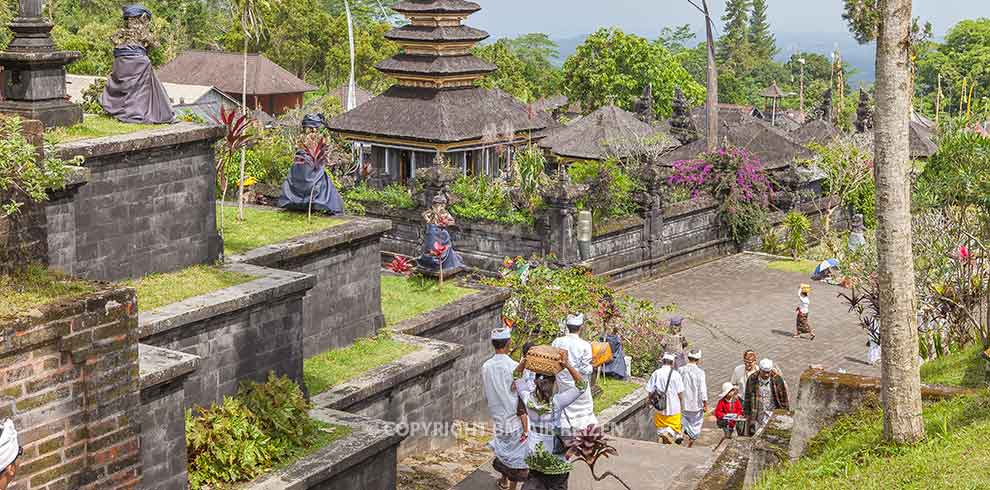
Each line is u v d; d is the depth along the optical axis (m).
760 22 185.50
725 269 42.53
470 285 24.12
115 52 18.25
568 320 13.31
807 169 52.44
